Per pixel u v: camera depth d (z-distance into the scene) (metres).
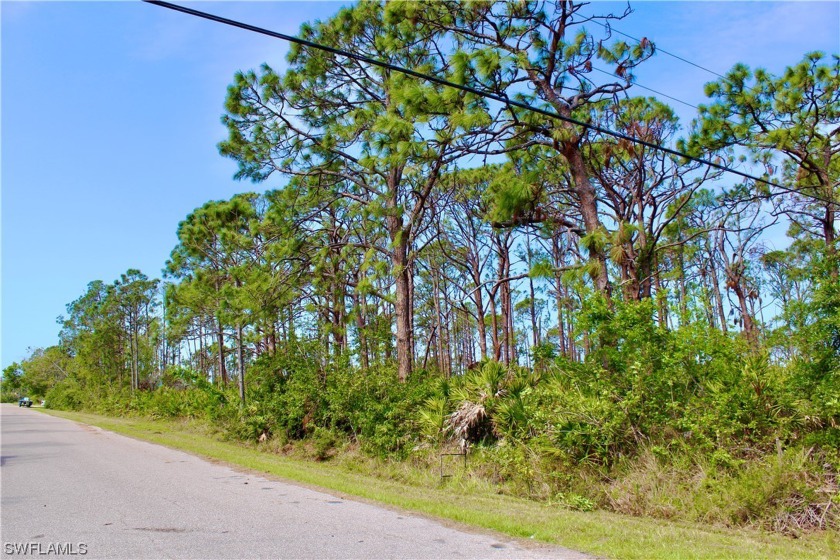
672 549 6.53
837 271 10.16
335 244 21.70
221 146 20.36
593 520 8.16
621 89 14.02
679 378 10.51
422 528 7.57
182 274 35.84
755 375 9.48
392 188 20.19
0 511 8.82
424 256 30.91
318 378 19.64
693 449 9.72
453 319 40.47
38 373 97.31
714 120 17.52
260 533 7.32
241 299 21.31
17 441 21.81
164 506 9.07
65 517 8.34
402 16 14.23
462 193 25.88
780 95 16.91
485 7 13.10
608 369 11.52
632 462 10.15
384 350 21.72
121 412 44.78
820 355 9.55
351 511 8.64
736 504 8.13
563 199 20.52
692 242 26.94
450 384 15.57
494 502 9.61
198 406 29.92
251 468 13.61
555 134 13.32
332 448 16.98
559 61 13.91
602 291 12.52
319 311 27.34
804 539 7.27
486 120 11.99
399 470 13.34
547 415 11.18
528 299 37.41
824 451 8.59
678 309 10.80
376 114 19.09
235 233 24.69
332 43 19.45
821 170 17.09
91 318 64.69
